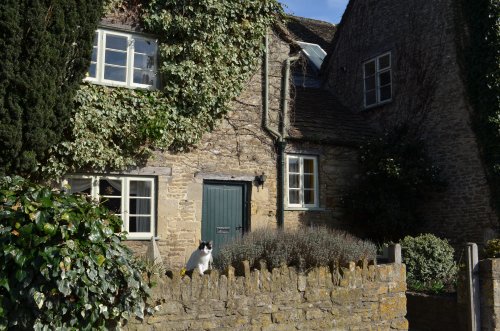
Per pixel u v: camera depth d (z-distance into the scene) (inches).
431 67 551.2
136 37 435.5
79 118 394.3
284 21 507.2
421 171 516.7
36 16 333.1
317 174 533.0
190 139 442.3
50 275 179.0
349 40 678.5
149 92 426.9
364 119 634.2
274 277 243.1
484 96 485.4
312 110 602.5
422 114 557.3
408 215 517.3
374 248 313.1
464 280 310.5
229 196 471.2
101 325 193.3
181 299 217.8
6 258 178.7
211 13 446.9
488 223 477.4
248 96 483.5
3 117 329.7
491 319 295.4
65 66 357.7
